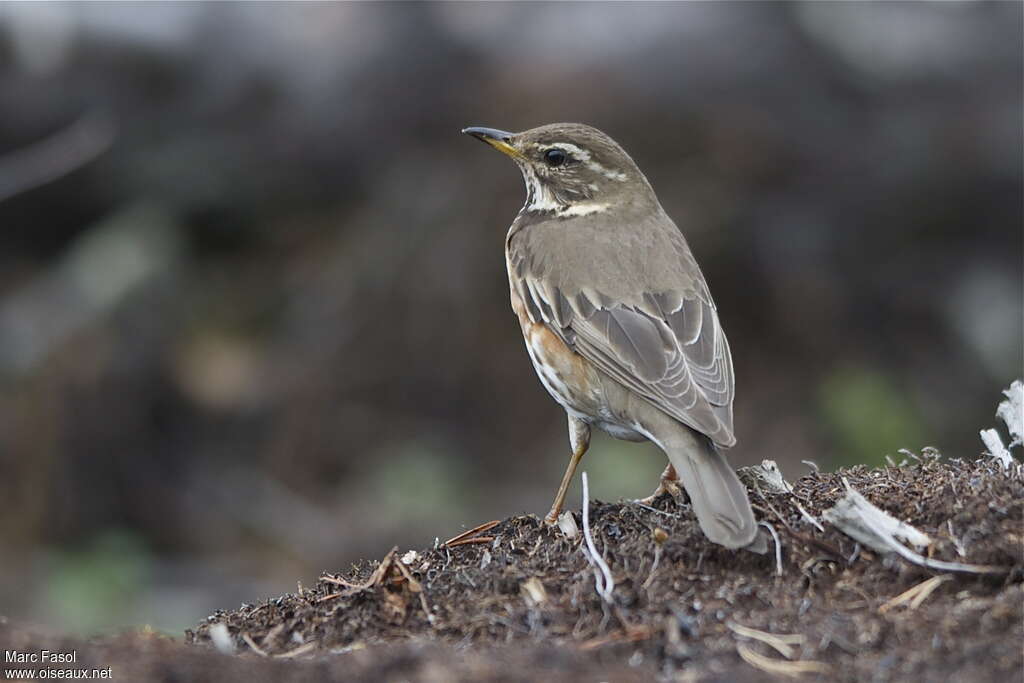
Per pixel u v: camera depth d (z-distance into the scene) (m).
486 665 5.93
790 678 5.74
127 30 17.77
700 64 17.66
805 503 7.23
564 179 9.71
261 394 17.03
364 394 16.97
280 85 18.17
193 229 18.30
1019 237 17.70
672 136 17.47
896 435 16.06
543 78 17.61
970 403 16.91
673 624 6.20
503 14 18.28
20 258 18.19
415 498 15.90
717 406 7.71
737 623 6.19
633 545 6.95
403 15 18.33
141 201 18.09
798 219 17.55
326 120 18.08
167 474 16.53
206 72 18.11
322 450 16.72
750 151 17.48
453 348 16.97
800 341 17.12
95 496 16.20
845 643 5.97
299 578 15.32
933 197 17.67
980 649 5.83
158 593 14.91
